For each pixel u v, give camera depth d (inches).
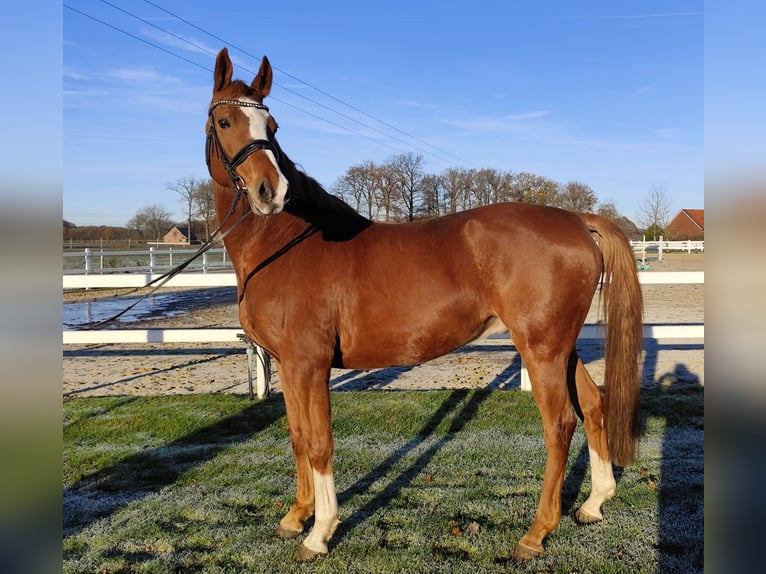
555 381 110.0
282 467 153.4
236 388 243.1
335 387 244.7
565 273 109.5
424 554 109.5
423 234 118.0
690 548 109.8
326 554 110.0
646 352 306.7
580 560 106.6
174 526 122.9
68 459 160.1
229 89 115.3
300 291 112.8
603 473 122.3
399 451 162.2
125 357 316.8
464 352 326.6
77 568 107.3
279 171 108.7
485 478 143.1
